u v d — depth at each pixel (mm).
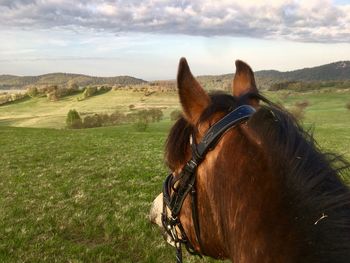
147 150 9516
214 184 818
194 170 861
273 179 743
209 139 834
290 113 815
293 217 707
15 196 4492
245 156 783
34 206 3988
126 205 3910
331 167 733
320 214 682
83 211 3703
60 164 7113
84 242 3016
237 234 760
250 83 988
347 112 33344
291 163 729
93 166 6707
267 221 725
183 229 940
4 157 8078
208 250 903
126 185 4996
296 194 709
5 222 3428
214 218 831
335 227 671
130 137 14391
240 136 810
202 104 873
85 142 11781
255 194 750
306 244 683
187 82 871
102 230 3225
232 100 878
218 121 845
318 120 28625
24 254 2709
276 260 699
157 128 27094
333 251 662
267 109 803
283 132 763
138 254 2758
